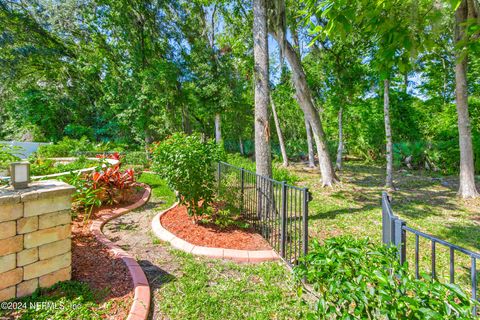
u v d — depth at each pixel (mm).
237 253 2926
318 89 10617
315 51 8711
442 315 888
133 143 14820
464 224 4445
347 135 14562
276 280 2463
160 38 13570
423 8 2311
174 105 13078
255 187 3961
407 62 2594
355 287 1070
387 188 7309
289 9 7172
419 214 5016
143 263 2672
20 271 1901
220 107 13555
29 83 16172
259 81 4727
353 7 2100
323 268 1231
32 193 1939
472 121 9562
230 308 2018
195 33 14016
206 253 2916
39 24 13086
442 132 10766
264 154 4711
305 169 11281
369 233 3965
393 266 1131
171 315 1911
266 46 4750
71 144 12133
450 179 8961
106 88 12867
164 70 11766
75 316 1747
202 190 3701
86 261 2535
